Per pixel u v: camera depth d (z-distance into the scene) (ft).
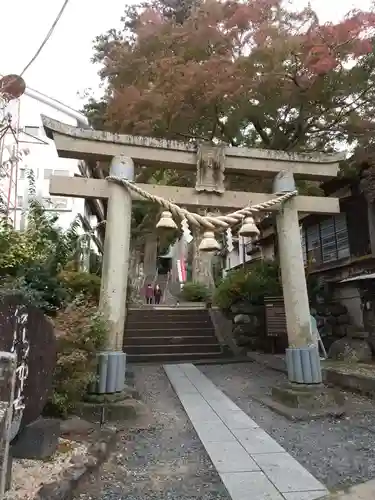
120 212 20.79
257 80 29.37
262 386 25.95
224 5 29.99
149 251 82.33
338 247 39.86
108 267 19.95
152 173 39.99
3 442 8.09
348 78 31.14
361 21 28.50
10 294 10.37
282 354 35.78
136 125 32.50
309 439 15.72
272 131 37.01
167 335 41.09
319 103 32.81
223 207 22.98
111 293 19.54
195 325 43.04
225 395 23.27
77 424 15.11
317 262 42.68
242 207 23.17
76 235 34.32
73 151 20.89
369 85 32.17
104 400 17.88
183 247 86.99
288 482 11.45
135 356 36.04
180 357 36.65
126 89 32.35
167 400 22.70
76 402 17.01
